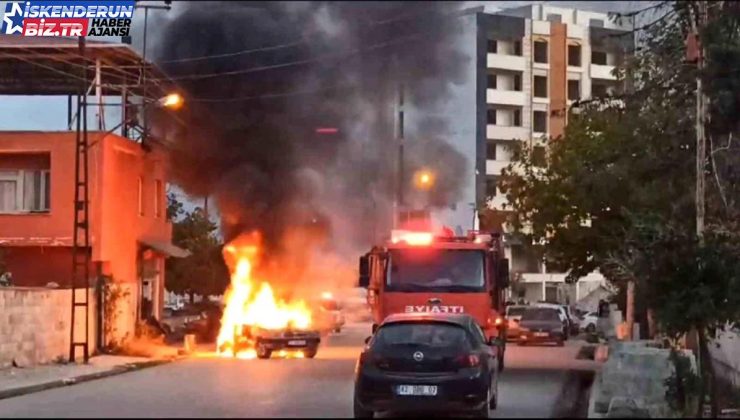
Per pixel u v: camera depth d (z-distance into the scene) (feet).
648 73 101.50
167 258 164.25
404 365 50.60
